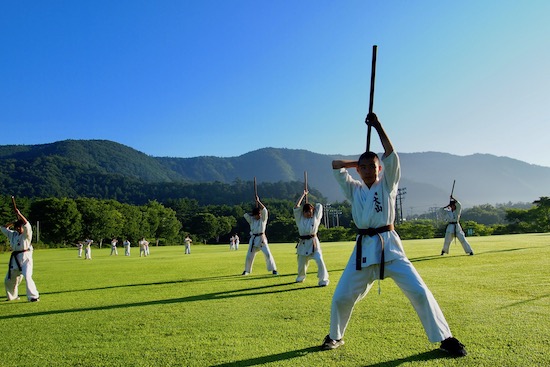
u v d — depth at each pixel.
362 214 5.22
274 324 6.35
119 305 8.59
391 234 5.18
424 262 14.06
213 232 117.56
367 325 5.95
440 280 9.62
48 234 84.12
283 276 12.73
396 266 5.04
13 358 5.20
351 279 5.14
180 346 5.41
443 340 4.70
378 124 5.18
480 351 4.65
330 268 14.57
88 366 4.81
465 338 5.12
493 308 6.61
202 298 8.97
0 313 8.33
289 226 94.88
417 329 5.68
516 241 24.95
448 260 14.41
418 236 70.25
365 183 5.42
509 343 4.86
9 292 10.15
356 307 7.09
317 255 10.46
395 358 4.58
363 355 4.73
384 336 5.41
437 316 4.76
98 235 89.31
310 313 7.01
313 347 5.12
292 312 7.14
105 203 98.06
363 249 5.19
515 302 6.99
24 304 9.38
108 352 5.30
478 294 7.77
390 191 5.21
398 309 6.88
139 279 13.65
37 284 13.38
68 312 8.08
